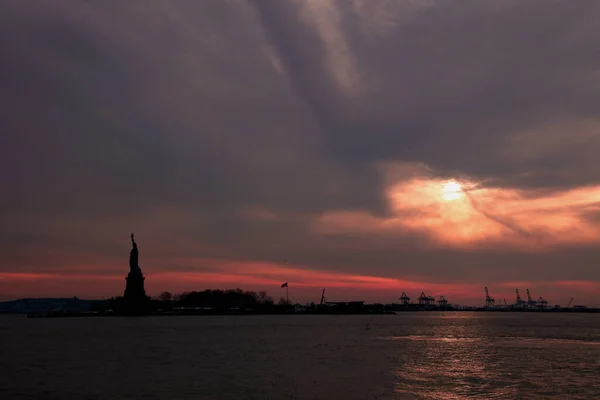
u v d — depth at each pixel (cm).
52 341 14812
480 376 8150
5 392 6900
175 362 9831
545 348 12975
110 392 6869
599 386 7331
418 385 7369
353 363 9712
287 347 12975
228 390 6969
